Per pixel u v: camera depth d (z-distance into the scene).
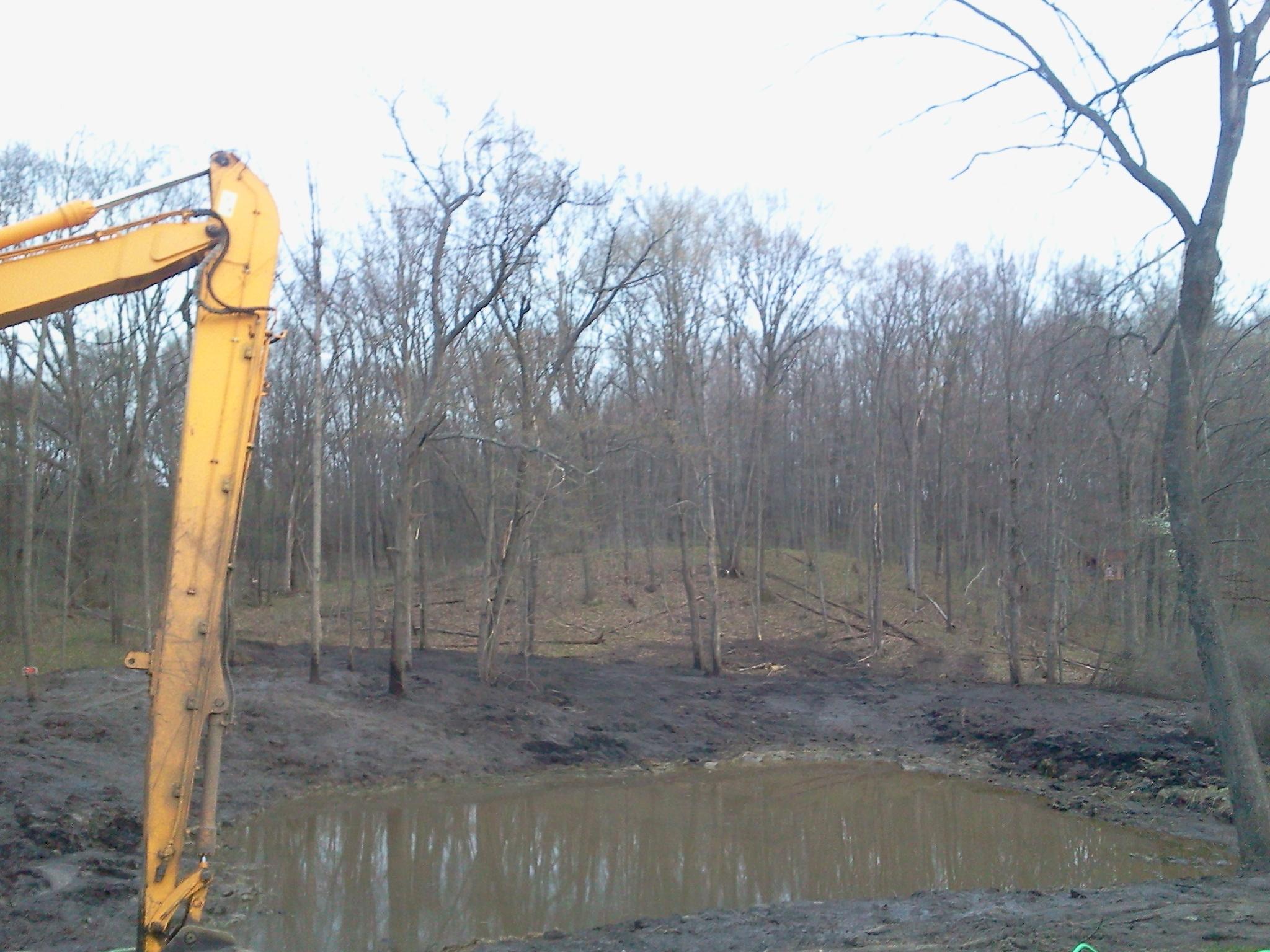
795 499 48.12
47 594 29.97
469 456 30.84
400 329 24.58
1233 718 10.52
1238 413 14.55
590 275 27.39
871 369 39.00
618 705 26.11
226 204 7.29
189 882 6.62
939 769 22.17
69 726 17.86
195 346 7.05
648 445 29.88
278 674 24.08
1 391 28.08
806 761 23.12
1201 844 15.52
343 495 39.81
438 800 18.89
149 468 28.89
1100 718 22.98
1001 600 32.97
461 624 35.16
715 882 14.02
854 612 36.66
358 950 10.82
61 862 12.38
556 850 15.82
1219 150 10.44
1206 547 10.77
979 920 9.05
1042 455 29.02
